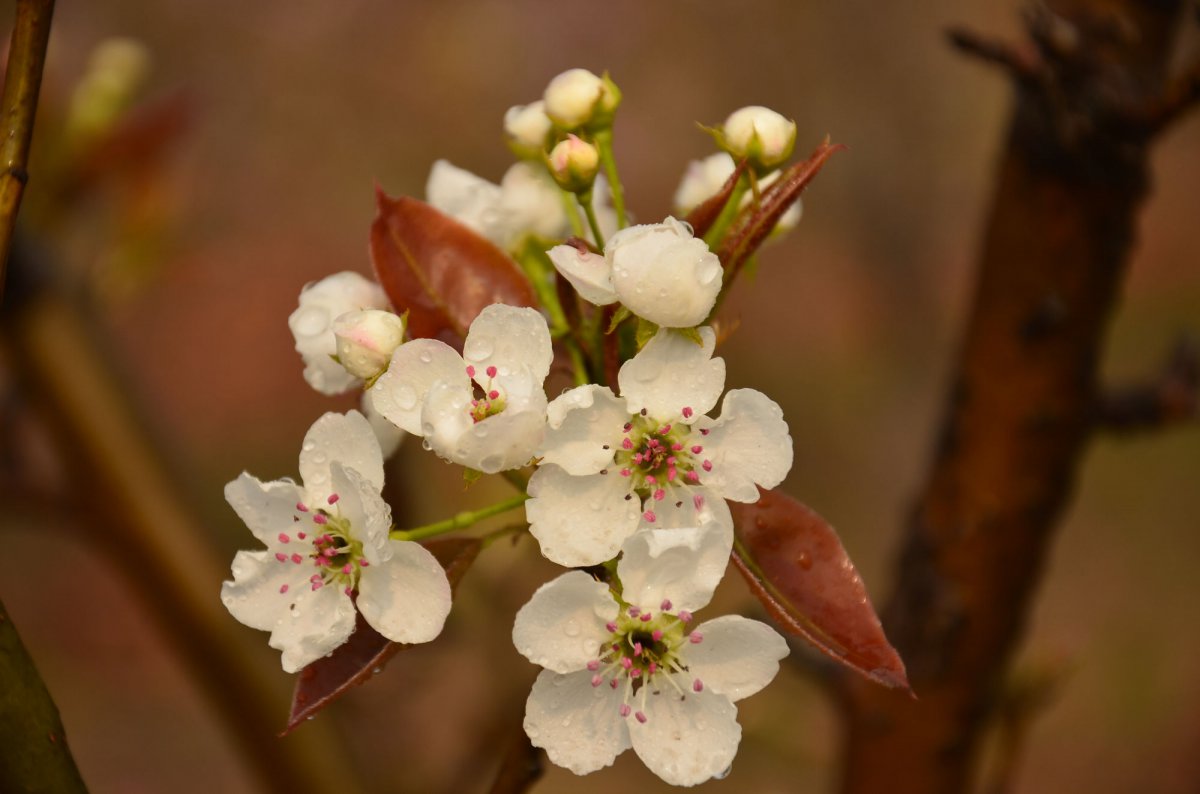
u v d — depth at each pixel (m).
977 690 0.56
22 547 1.33
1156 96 0.52
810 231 1.49
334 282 0.49
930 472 0.56
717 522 0.45
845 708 0.57
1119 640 1.34
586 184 0.48
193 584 0.60
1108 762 1.24
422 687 0.70
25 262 0.59
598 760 0.46
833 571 0.46
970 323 0.55
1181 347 0.56
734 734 0.46
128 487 0.60
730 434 0.46
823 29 1.28
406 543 0.45
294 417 1.49
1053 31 0.52
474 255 0.48
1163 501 1.48
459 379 0.46
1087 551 1.46
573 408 0.45
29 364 0.59
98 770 1.17
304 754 0.59
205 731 1.21
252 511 0.46
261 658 0.60
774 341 1.48
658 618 0.46
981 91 1.35
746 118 0.48
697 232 0.47
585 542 0.46
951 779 0.57
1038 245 0.54
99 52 0.63
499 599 0.62
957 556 0.56
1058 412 0.55
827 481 1.35
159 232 0.63
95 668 1.26
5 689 0.44
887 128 1.26
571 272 0.46
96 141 0.61
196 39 1.37
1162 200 1.92
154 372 1.48
